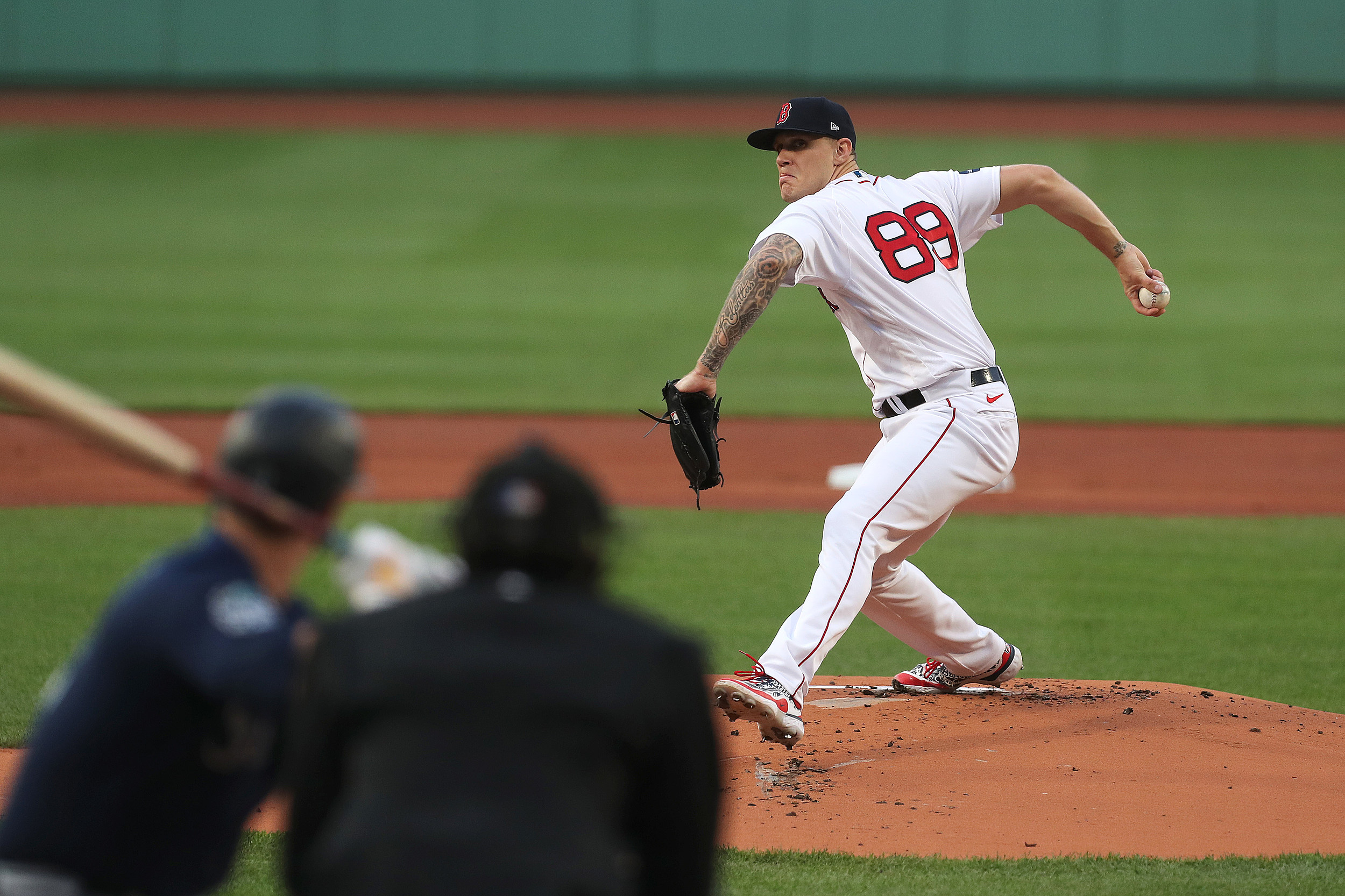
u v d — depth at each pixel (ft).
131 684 25.82
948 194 65.57
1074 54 384.27
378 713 23.90
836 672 76.64
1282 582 92.48
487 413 148.87
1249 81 380.78
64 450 136.15
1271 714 67.00
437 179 302.25
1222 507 116.57
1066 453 136.15
